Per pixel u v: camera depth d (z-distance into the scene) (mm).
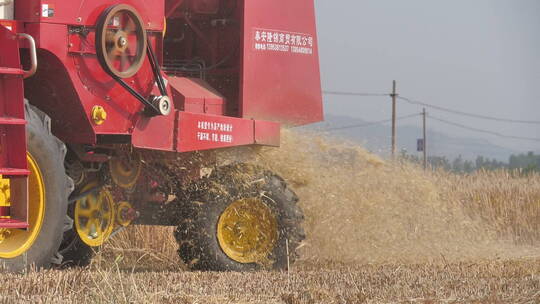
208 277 10812
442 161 31906
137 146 11906
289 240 13398
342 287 9992
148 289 8945
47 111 11438
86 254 12805
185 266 13750
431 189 17891
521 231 25703
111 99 11461
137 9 11742
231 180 13023
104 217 12719
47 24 10547
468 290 9805
